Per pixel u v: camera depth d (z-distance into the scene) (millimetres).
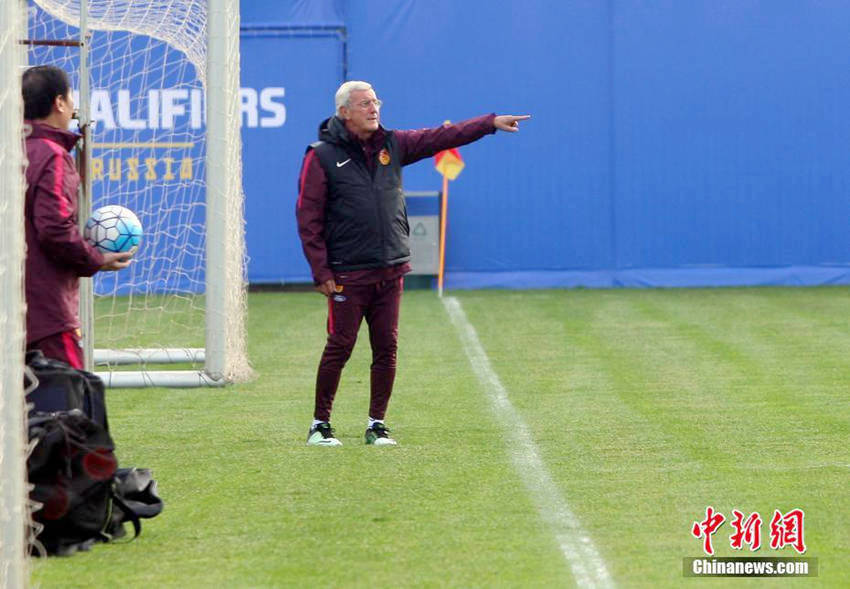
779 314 46406
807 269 58656
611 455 22359
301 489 19953
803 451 22484
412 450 23016
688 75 58250
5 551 14031
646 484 20016
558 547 16500
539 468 21312
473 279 58906
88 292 28828
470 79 58312
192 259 55406
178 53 55000
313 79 58062
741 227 58656
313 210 22969
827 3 57875
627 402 28219
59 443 15898
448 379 32125
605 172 58688
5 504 14031
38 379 16531
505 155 58688
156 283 54906
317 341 40625
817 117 58281
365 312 23625
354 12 57969
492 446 23328
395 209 23297
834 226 58531
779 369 33000
